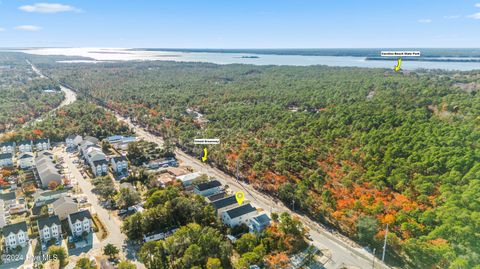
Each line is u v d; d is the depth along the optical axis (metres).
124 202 109.50
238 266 78.25
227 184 131.75
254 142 163.75
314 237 96.44
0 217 97.75
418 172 125.50
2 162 145.25
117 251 84.62
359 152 144.38
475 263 76.94
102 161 141.50
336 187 121.81
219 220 99.25
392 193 115.25
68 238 93.12
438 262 82.00
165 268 79.19
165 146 164.00
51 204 110.50
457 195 101.88
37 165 138.50
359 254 89.19
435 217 94.69
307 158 144.62
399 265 84.75
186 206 100.56
